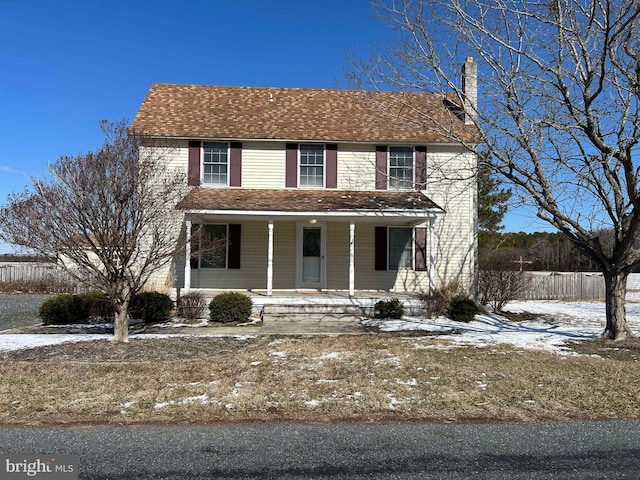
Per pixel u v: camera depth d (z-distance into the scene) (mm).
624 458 4195
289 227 16141
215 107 16875
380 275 16234
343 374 6977
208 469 3934
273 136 15625
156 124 15523
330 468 3959
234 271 15875
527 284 20562
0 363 7566
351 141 15820
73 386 6281
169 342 9531
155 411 5363
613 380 6703
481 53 9516
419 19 9945
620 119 9078
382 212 13891
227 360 7855
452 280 15898
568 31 9133
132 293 9688
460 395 5980
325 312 13891
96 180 8602
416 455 4234
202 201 13742
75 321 12719
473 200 16234
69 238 8680
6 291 22172
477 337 10461
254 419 5152
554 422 5129
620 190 9820
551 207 9656
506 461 4117
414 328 12062
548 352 8602
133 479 3752
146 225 10141
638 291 27578
